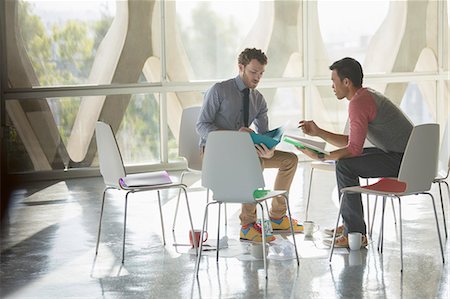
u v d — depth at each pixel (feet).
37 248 20.47
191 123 22.76
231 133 17.20
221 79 33.94
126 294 16.34
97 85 32.27
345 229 19.97
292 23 34.65
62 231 22.40
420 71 35.83
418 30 35.68
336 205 25.41
